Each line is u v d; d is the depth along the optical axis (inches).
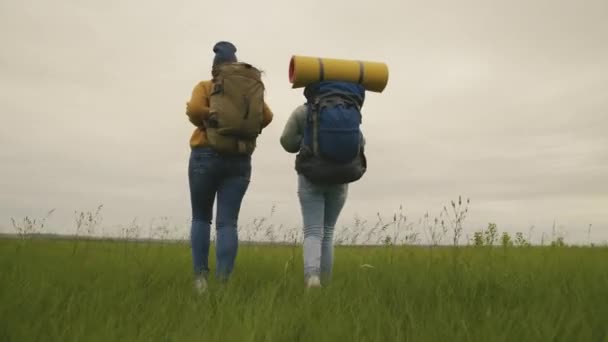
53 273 183.6
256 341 98.4
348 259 295.7
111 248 318.3
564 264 231.5
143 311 126.5
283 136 199.3
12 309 114.7
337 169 188.5
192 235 193.9
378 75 193.9
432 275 183.0
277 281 185.2
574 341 99.3
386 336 104.6
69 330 104.9
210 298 143.1
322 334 102.2
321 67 189.5
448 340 99.9
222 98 181.9
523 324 104.2
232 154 186.7
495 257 248.8
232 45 198.5
